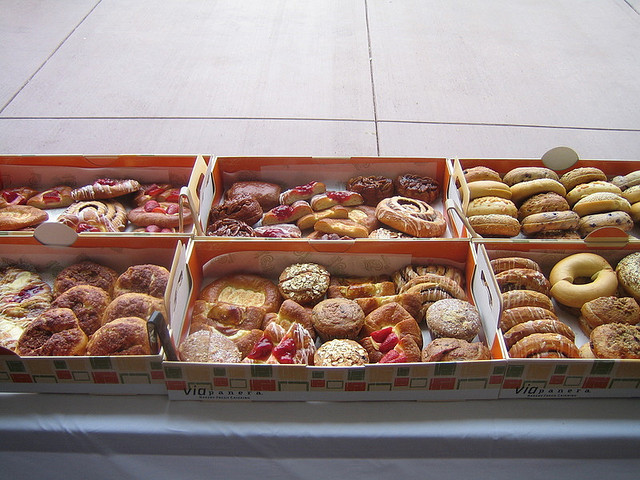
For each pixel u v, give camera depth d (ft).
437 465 5.11
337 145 10.69
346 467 5.12
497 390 5.02
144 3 16.62
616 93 12.66
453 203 6.76
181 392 4.99
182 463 5.12
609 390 5.02
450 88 12.82
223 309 5.95
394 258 6.62
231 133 11.00
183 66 13.46
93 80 12.65
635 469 5.13
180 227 6.51
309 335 5.52
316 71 13.44
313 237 7.29
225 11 16.42
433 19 16.21
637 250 6.63
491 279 5.51
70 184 8.19
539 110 11.99
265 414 4.98
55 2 16.28
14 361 4.83
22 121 11.07
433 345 5.49
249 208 7.45
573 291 6.16
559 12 16.65
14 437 4.88
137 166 8.04
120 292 6.23
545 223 6.98
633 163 8.00
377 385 4.92
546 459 5.04
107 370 4.91
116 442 4.92
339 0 17.37
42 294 6.34
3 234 6.48
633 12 16.69
